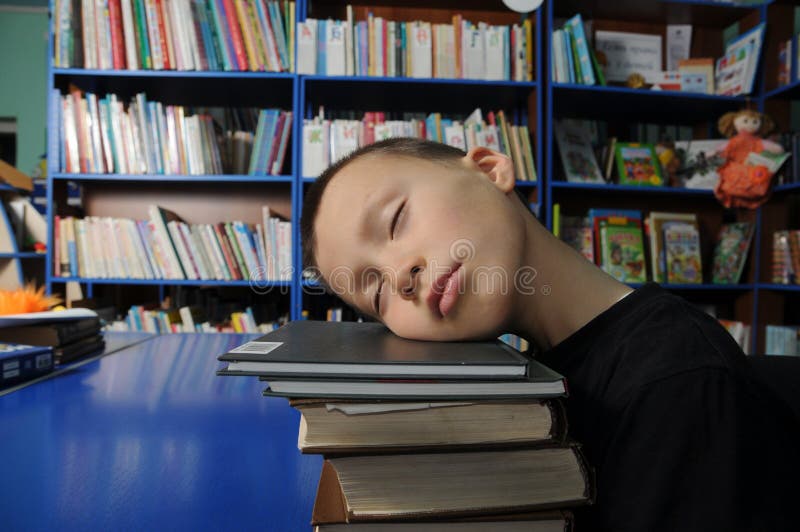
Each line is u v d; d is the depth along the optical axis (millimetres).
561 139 2176
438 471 297
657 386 353
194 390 662
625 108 2295
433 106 2297
